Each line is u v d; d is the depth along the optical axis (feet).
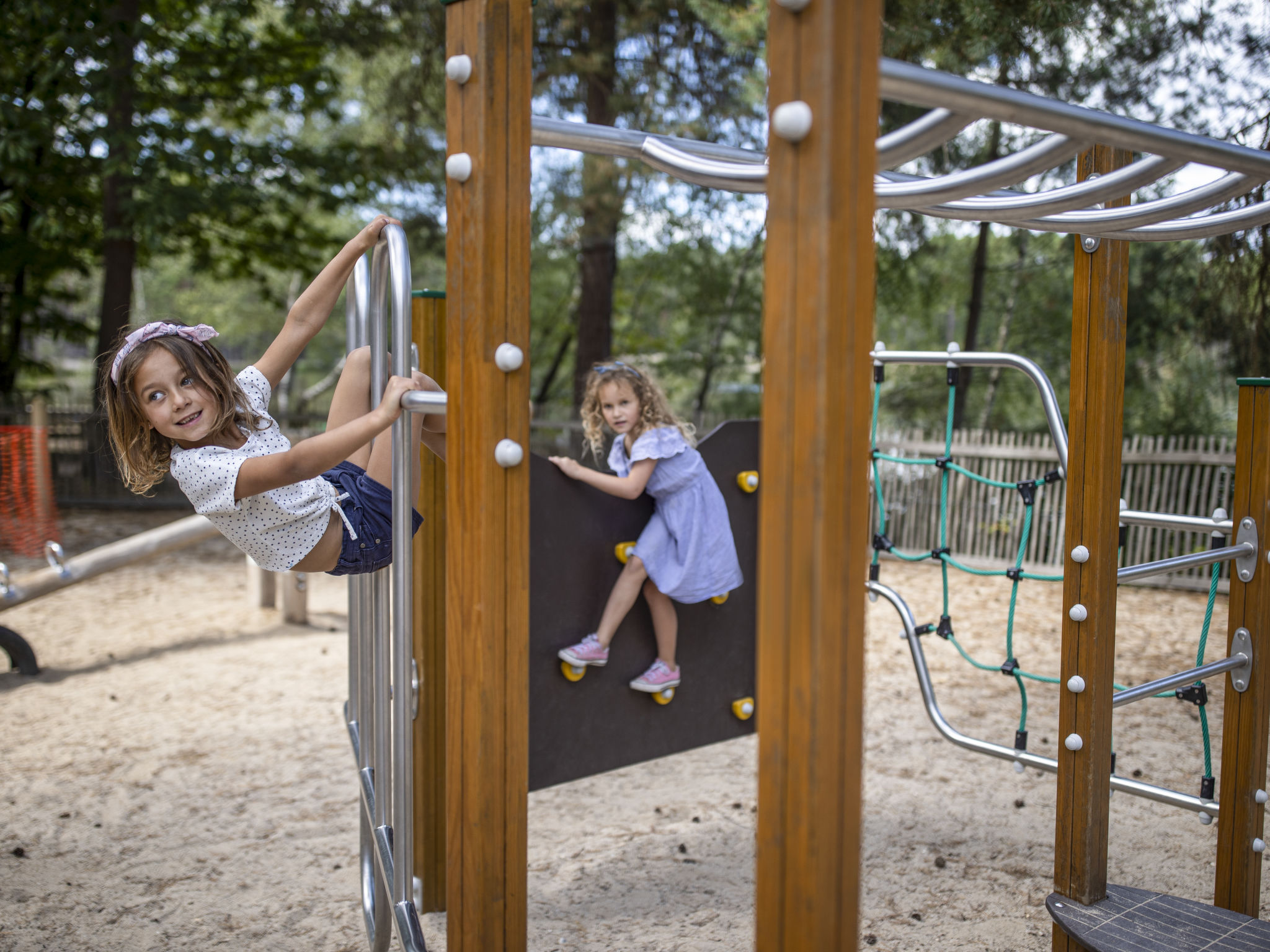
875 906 8.80
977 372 44.34
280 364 7.09
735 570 8.61
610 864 9.80
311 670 16.71
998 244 42.65
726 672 9.11
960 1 25.23
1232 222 5.89
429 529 8.18
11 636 16.25
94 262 42.50
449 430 4.48
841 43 2.86
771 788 3.14
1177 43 25.26
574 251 38.11
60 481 36.68
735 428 9.07
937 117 3.66
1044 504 28.02
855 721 3.07
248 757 12.78
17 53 33.24
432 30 30.94
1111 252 6.61
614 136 5.13
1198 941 6.42
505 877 4.46
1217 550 7.79
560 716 8.09
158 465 6.27
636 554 8.17
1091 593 6.78
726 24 26.30
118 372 5.95
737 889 9.20
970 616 22.03
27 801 11.35
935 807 11.22
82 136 33.65
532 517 7.86
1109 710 6.93
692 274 45.37
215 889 9.20
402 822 5.46
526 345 4.34
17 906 8.80
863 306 2.99
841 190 2.90
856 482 3.02
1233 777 8.05
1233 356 28.68
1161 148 4.16
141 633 19.12
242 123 41.01
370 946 7.09
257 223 42.52
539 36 30.09
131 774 12.19
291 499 5.94
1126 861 9.75
